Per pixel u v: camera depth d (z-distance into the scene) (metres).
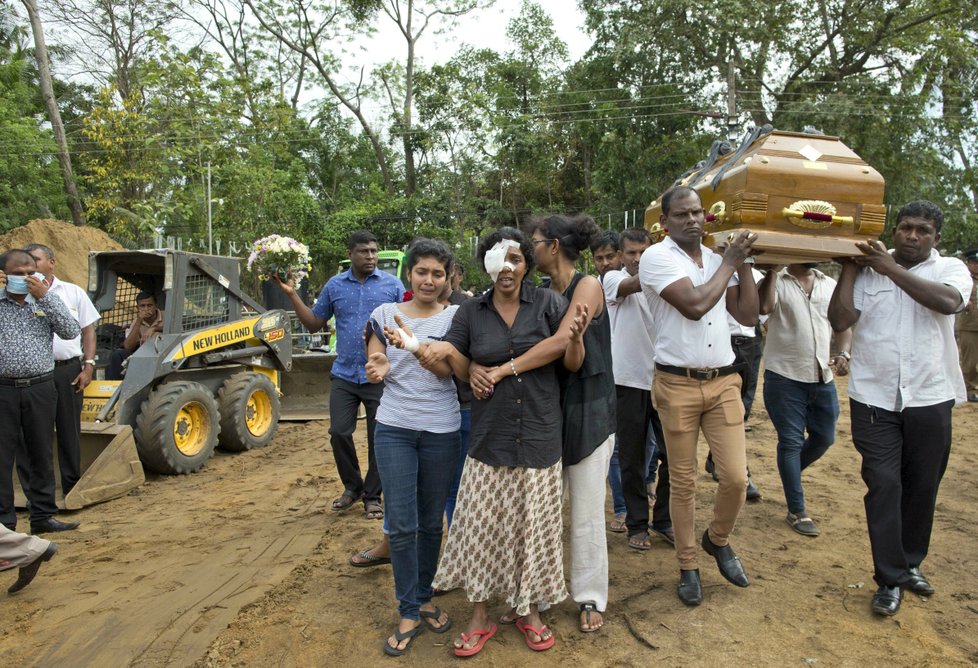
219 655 3.32
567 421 3.42
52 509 5.41
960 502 5.41
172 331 7.30
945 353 3.66
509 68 34.75
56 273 14.03
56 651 3.45
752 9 23.16
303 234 27.67
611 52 25.88
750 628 3.46
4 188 20.38
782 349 4.77
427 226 29.36
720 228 3.78
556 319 3.29
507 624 3.57
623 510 4.96
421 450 3.47
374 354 3.31
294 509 5.73
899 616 3.56
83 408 7.03
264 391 8.56
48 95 20.33
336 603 3.83
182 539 5.08
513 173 32.41
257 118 27.42
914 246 3.65
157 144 20.19
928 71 23.92
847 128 22.45
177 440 7.21
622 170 25.66
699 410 3.63
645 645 3.34
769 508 5.27
